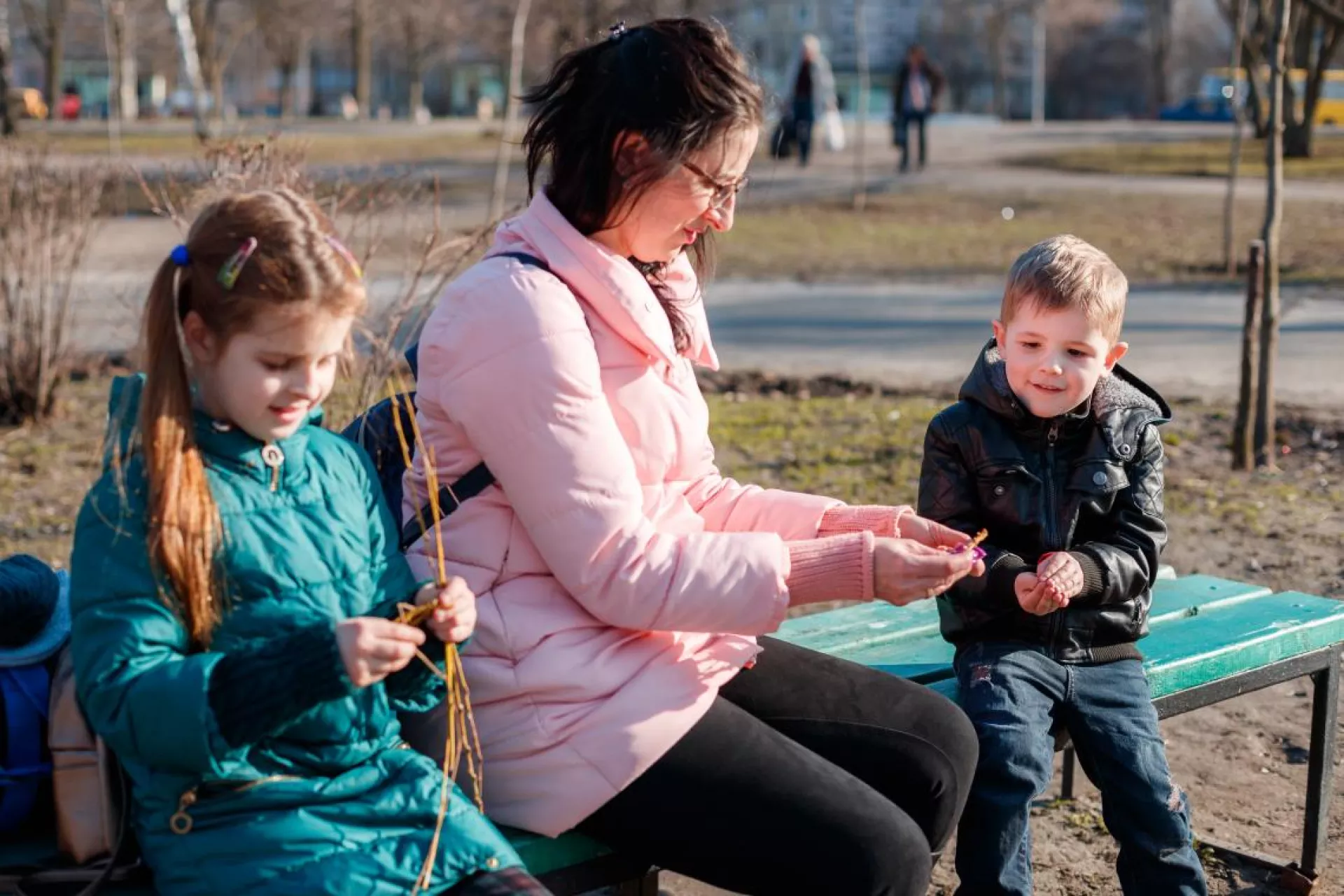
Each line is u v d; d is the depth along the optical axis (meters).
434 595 2.09
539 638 2.31
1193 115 53.41
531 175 2.53
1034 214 17.61
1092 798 3.78
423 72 66.75
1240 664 3.14
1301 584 5.02
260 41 63.81
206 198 3.57
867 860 2.17
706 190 2.39
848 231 16.08
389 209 6.11
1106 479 2.83
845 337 9.77
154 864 2.04
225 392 2.04
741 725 2.32
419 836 2.04
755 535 2.37
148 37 50.72
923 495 2.96
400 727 2.32
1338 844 3.54
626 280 2.38
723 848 2.22
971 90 72.12
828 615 3.51
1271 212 6.27
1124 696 2.82
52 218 7.27
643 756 2.24
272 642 1.94
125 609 1.97
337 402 4.84
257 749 2.04
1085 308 2.75
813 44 23.80
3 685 2.10
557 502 2.27
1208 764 3.96
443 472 2.41
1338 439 6.88
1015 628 2.86
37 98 46.22
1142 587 2.84
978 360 2.94
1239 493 6.07
